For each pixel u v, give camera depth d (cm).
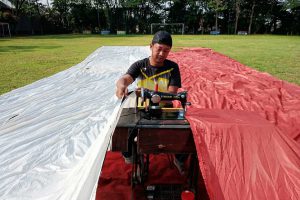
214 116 303
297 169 258
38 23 5978
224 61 1248
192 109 327
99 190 329
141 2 6369
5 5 5756
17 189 317
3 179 337
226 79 829
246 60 1421
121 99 354
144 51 1617
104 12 6444
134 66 346
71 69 1066
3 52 1902
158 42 318
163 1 6538
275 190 242
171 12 6550
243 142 274
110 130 303
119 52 1576
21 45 2580
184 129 263
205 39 3597
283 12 5716
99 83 819
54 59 1471
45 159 380
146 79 343
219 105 598
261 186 245
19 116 553
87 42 3009
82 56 1608
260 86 746
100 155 282
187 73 937
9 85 846
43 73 1045
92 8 6450
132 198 301
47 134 456
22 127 496
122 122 273
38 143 426
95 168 269
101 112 534
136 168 304
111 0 6456
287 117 530
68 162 372
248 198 235
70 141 425
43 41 3244
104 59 1299
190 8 6334
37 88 777
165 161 379
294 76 983
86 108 568
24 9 6138
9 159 384
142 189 316
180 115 287
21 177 340
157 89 330
